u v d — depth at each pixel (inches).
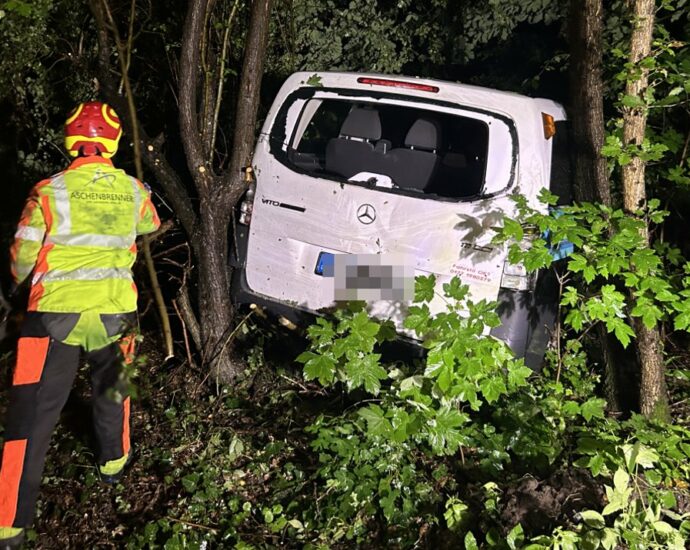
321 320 135.1
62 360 117.0
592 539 113.6
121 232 121.6
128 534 125.2
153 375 168.2
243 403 159.5
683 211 199.8
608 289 132.0
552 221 130.5
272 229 158.7
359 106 167.0
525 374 127.2
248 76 146.9
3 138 201.0
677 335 193.8
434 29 264.4
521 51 257.8
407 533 124.2
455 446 128.5
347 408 148.4
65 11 184.4
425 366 141.4
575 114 153.2
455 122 172.1
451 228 142.6
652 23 142.4
